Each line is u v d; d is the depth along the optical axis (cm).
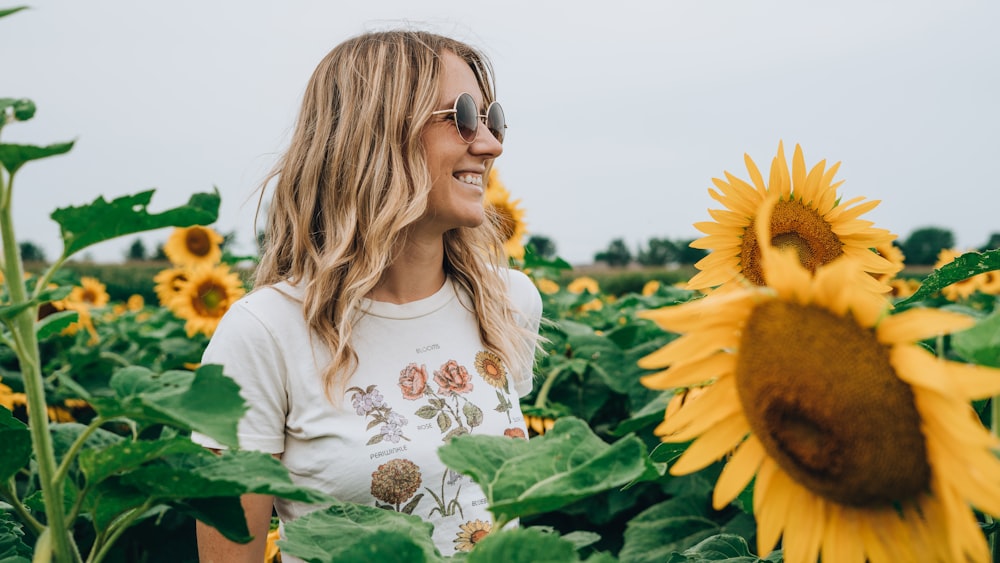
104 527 153
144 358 705
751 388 134
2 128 137
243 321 275
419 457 270
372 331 286
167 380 141
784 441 132
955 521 116
